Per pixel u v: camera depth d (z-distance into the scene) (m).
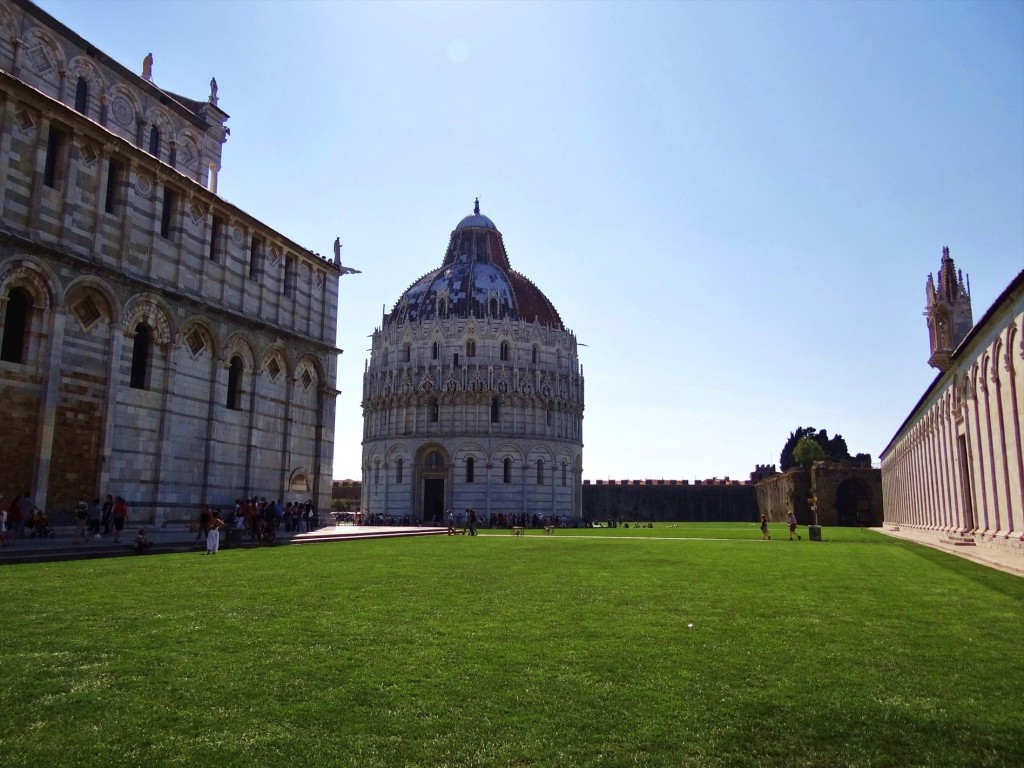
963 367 48.91
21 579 21.73
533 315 126.31
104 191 39.72
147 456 41.84
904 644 14.60
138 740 9.30
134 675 11.76
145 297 41.69
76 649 13.16
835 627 16.27
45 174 36.66
